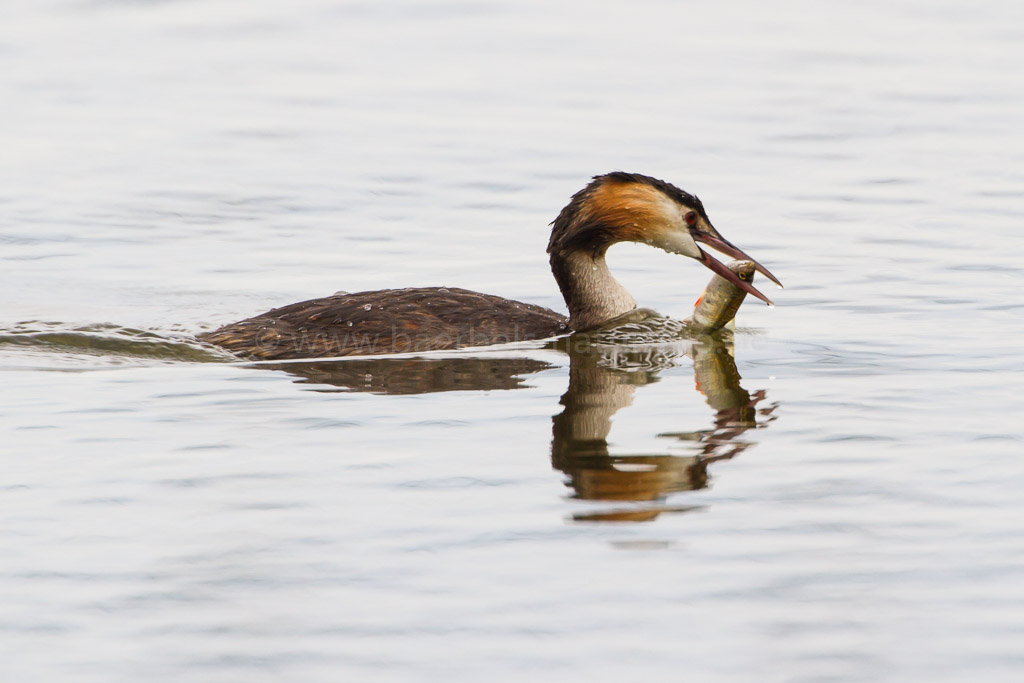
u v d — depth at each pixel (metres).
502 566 8.86
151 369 13.61
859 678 7.45
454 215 21.22
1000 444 11.10
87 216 20.70
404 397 12.69
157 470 10.55
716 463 10.81
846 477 10.41
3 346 14.27
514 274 18.17
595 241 15.64
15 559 8.95
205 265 18.30
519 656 7.72
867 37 35.38
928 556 8.93
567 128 26.84
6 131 26.23
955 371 13.48
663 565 8.85
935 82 30.59
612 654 7.73
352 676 7.52
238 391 12.80
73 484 10.23
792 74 31.52
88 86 29.84
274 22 36.09
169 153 24.80
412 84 30.41
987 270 17.83
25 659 7.73
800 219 20.81
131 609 8.28
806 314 16.09
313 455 10.95
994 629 7.96
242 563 8.88
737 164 24.31
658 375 13.65
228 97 29.11
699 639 7.89
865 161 24.39
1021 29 36.00
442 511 9.77
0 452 10.94
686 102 28.98
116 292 16.86
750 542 9.20
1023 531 9.29
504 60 32.66
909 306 16.25
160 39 34.28
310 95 29.38
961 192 22.22
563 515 9.71
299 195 22.22
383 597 8.41
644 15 37.78
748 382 13.31
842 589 8.48
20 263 18.22
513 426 11.82
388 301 14.89
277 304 16.42
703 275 18.17
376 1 38.44
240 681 7.47
